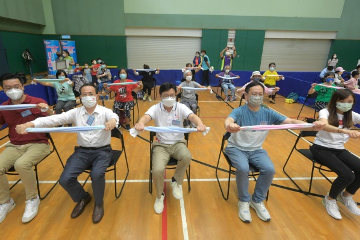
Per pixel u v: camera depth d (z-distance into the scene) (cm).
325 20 1042
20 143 221
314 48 1100
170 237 193
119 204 231
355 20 1049
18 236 190
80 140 215
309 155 246
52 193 245
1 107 200
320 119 220
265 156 217
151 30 1020
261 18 1023
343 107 214
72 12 965
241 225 207
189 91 446
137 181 271
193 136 412
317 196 249
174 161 226
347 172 205
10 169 211
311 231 202
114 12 980
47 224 203
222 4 1003
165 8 995
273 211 226
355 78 585
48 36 980
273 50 1088
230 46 1059
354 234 199
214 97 746
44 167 296
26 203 211
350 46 1088
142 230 199
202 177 282
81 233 194
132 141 384
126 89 438
